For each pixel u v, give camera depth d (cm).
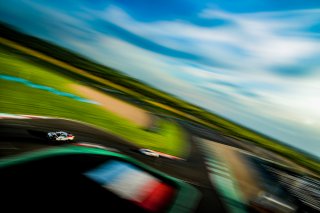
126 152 3466
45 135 2795
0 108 3206
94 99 6894
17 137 2423
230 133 17812
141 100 14588
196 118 18812
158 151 4428
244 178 4384
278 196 3806
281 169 7475
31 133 2714
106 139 3778
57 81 6794
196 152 5669
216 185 3325
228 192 3144
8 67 5650
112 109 6619
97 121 4738
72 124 3869
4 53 7550
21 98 3988
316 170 14650
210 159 5262
